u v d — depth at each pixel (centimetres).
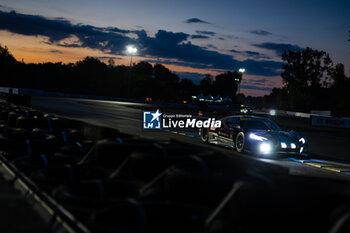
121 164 366
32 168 379
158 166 305
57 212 226
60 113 2467
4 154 458
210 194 250
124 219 220
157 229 222
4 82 10000
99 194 280
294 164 1015
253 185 209
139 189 293
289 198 206
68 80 10269
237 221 211
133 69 14212
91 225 207
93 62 10919
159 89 10469
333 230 189
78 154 470
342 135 2536
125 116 2712
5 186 249
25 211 195
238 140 1192
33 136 531
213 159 300
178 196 256
